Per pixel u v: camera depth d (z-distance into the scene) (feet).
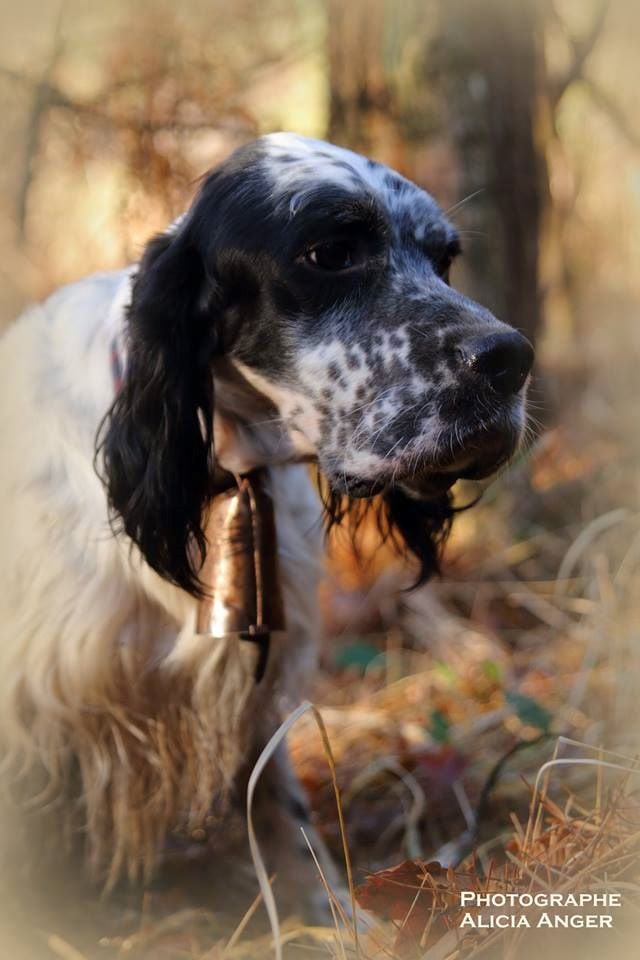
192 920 8.10
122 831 8.46
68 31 13.70
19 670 8.15
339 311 7.41
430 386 6.98
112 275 8.73
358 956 6.26
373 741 10.24
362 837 9.05
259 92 14.60
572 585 12.32
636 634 10.36
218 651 8.10
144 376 7.67
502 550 12.96
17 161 13.98
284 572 8.48
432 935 6.52
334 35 12.80
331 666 11.84
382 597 12.44
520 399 7.09
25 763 8.33
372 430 7.16
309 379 7.45
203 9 13.69
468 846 8.18
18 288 14.06
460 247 8.28
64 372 8.32
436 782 9.19
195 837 9.22
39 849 8.61
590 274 17.16
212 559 8.02
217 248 7.57
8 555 8.17
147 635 8.19
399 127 12.70
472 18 12.39
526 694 10.39
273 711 8.66
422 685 11.11
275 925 6.03
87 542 8.04
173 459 7.67
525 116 12.60
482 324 7.03
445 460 6.98
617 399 15.06
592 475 13.20
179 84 13.57
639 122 15.76
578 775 8.98
